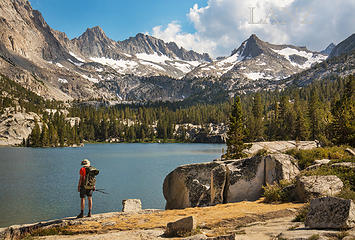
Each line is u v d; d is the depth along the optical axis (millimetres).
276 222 9141
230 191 15172
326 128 62438
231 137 67000
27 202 34750
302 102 183875
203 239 7168
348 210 6645
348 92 95375
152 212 12820
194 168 17438
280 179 15023
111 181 49375
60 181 51719
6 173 62312
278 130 116812
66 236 9820
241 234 7891
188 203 16469
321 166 14172
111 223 10812
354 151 19562
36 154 117062
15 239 10758
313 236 6152
